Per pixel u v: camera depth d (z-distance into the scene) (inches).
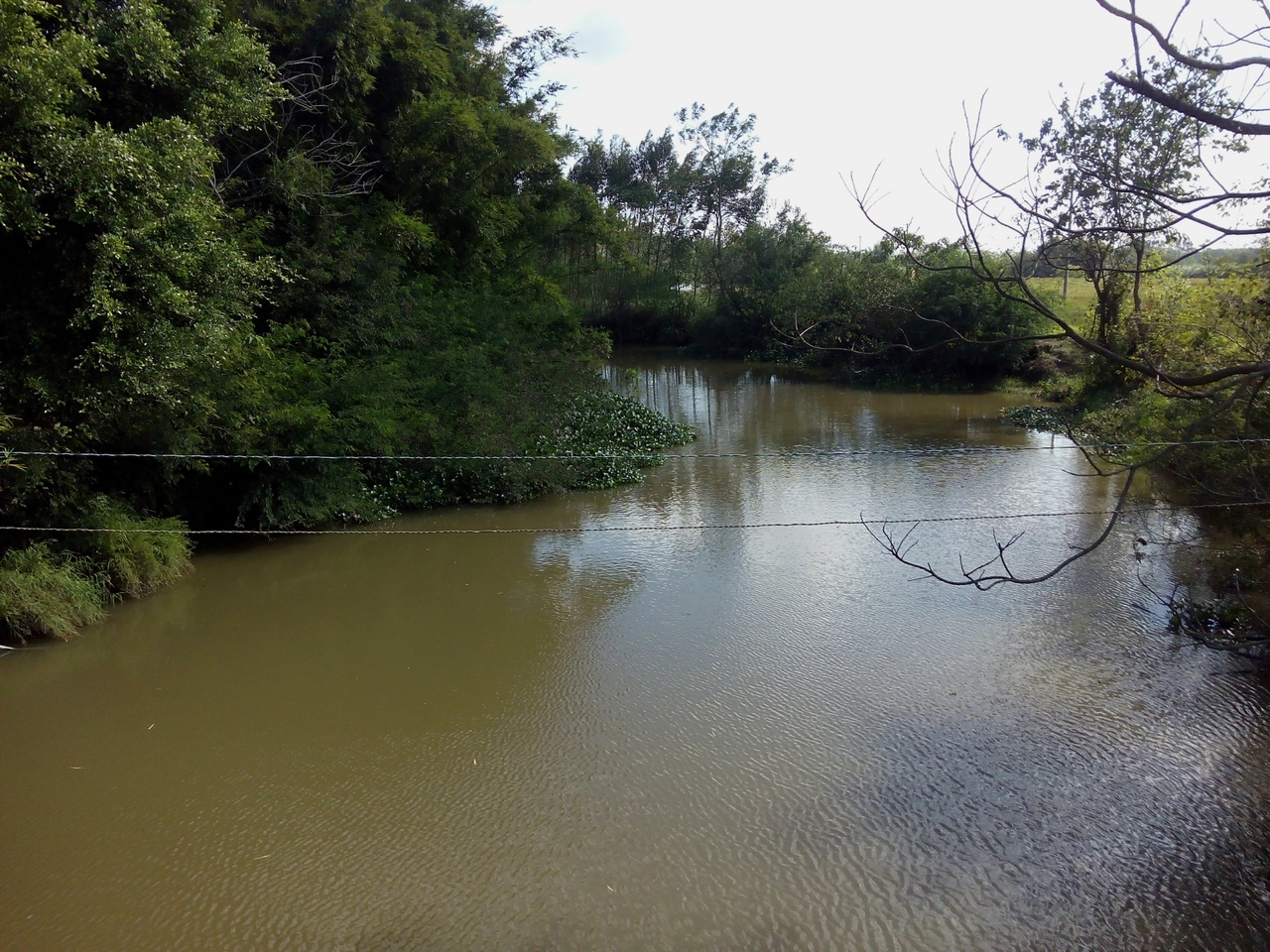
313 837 193.9
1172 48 120.6
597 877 179.5
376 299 517.7
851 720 239.8
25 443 291.3
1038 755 221.1
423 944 161.9
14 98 257.0
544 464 491.2
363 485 452.4
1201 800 201.8
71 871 183.6
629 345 1674.5
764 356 1360.7
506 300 652.7
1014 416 727.7
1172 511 355.6
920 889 175.2
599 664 278.5
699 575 360.2
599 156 1711.4
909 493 478.0
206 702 257.3
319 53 536.4
